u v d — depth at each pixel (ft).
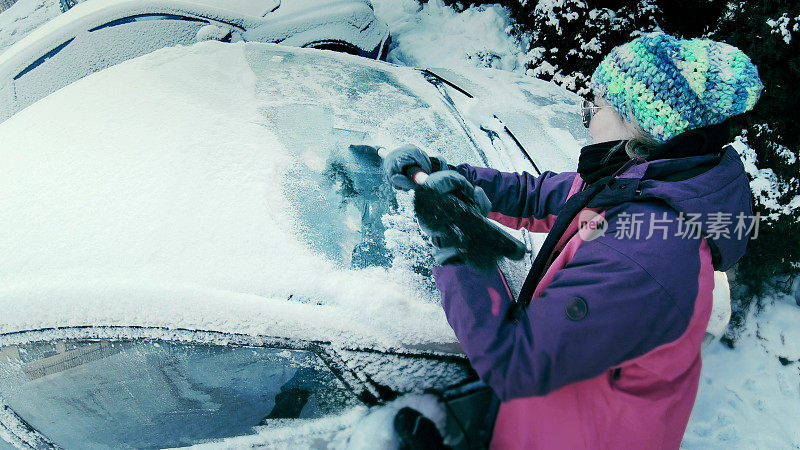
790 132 8.39
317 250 4.36
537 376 2.85
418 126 6.22
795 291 9.46
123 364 4.24
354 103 6.31
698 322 2.81
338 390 4.18
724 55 2.91
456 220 3.33
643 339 2.71
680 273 2.70
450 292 3.26
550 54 12.37
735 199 2.96
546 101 8.04
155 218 4.35
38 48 9.92
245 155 4.94
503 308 3.15
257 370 4.21
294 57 7.38
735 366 8.90
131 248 4.20
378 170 5.21
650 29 11.19
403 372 4.12
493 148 6.35
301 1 10.91
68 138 5.19
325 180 4.93
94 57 9.98
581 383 3.06
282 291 4.09
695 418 8.19
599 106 3.44
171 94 5.70
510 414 3.54
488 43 13.97
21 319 4.09
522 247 3.43
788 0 7.87
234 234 4.30
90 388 4.37
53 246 4.29
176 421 4.48
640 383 2.94
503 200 4.58
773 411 8.27
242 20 10.36
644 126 3.08
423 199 3.46
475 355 3.04
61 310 4.06
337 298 4.13
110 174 4.71
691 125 3.00
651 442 2.98
